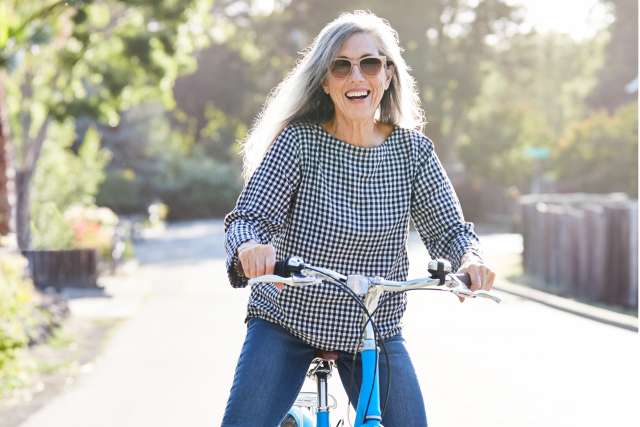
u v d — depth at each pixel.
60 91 28.67
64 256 20.02
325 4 56.31
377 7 54.53
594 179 37.66
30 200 27.55
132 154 58.84
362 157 4.25
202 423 8.37
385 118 4.54
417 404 4.15
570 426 8.22
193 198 60.56
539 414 8.64
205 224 54.34
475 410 8.81
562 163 38.38
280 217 4.19
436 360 11.35
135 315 16.09
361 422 3.87
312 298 4.14
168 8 26.83
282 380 4.20
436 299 17.80
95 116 28.38
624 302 15.88
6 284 12.12
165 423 8.39
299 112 4.37
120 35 28.22
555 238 19.19
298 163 4.20
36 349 12.38
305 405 4.55
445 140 57.25
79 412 8.85
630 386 9.78
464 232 4.30
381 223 4.25
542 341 12.73
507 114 49.50
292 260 3.66
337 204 4.21
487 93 64.00
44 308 14.38
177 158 61.16
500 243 32.84
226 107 68.94
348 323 4.18
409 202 4.35
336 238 4.20
